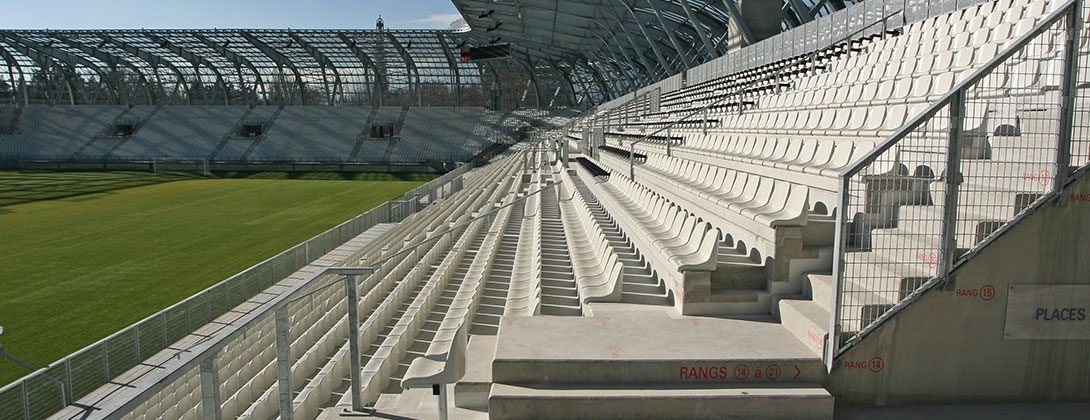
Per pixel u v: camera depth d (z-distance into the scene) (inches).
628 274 277.1
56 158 2196.1
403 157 2236.7
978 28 397.4
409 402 191.8
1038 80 247.9
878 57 502.3
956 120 168.1
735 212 254.2
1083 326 177.6
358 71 2438.5
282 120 2406.5
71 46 2145.7
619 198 483.5
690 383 172.2
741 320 204.8
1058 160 173.5
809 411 164.6
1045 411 175.6
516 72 2492.6
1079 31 170.6
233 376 322.3
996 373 177.3
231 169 2091.5
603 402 163.3
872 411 172.6
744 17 985.5
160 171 2039.9
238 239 902.4
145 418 294.0
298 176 1927.9
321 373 283.1
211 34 1967.3
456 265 470.0
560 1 1398.9
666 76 1820.9
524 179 1096.2
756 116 562.9
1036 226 174.7
